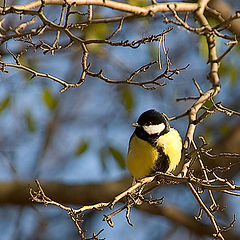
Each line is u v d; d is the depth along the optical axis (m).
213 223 7.06
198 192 7.09
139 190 7.15
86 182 12.45
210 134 12.07
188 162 7.40
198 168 11.77
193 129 7.93
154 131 9.09
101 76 7.11
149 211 12.56
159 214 12.52
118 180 12.47
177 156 9.27
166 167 9.24
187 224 12.44
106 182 12.40
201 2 9.23
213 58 8.83
